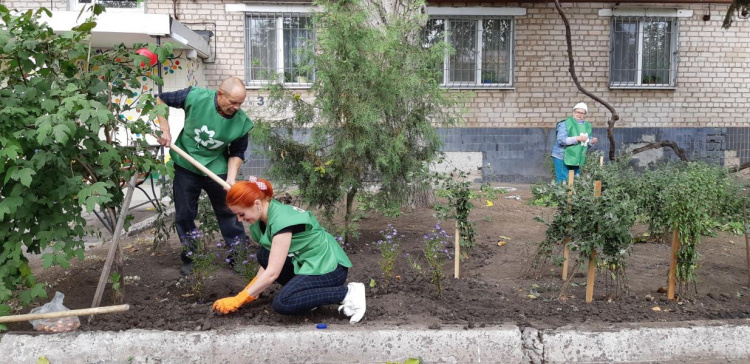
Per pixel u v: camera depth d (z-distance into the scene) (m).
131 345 3.83
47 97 4.07
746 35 13.27
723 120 13.48
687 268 4.65
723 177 7.05
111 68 4.29
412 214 8.05
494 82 13.31
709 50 13.31
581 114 9.45
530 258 5.95
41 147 4.05
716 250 6.59
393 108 5.88
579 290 4.96
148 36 10.02
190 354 3.82
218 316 4.22
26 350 3.82
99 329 3.96
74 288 5.05
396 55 5.91
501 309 4.43
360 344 3.86
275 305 4.00
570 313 4.35
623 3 13.03
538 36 13.08
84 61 4.37
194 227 5.39
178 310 4.38
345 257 4.32
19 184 3.96
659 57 13.37
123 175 4.41
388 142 5.82
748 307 4.56
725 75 13.38
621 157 9.83
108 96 4.25
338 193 6.06
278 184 6.09
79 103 3.73
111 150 4.09
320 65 5.71
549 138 13.26
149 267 5.69
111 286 5.05
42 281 5.28
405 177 6.20
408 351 3.87
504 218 8.20
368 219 7.68
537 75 13.18
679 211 4.62
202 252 5.19
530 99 13.23
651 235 6.81
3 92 3.98
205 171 4.78
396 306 4.44
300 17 12.66
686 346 3.94
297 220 4.02
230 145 5.35
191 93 4.95
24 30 4.11
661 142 12.55
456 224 5.29
